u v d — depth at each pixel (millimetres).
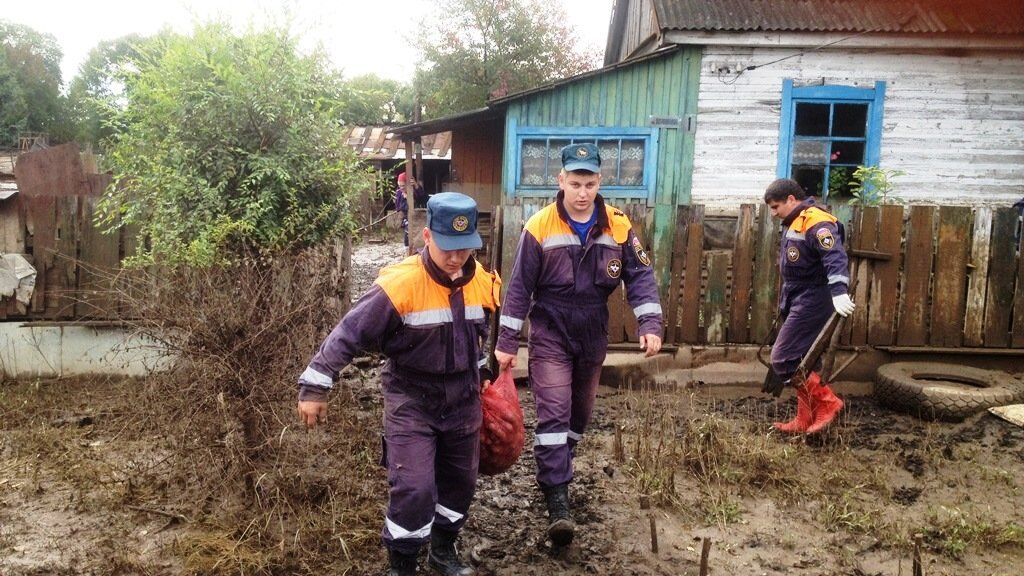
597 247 3736
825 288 5066
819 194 10109
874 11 9781
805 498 4207
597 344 3832
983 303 6129
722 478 4422
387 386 3148
